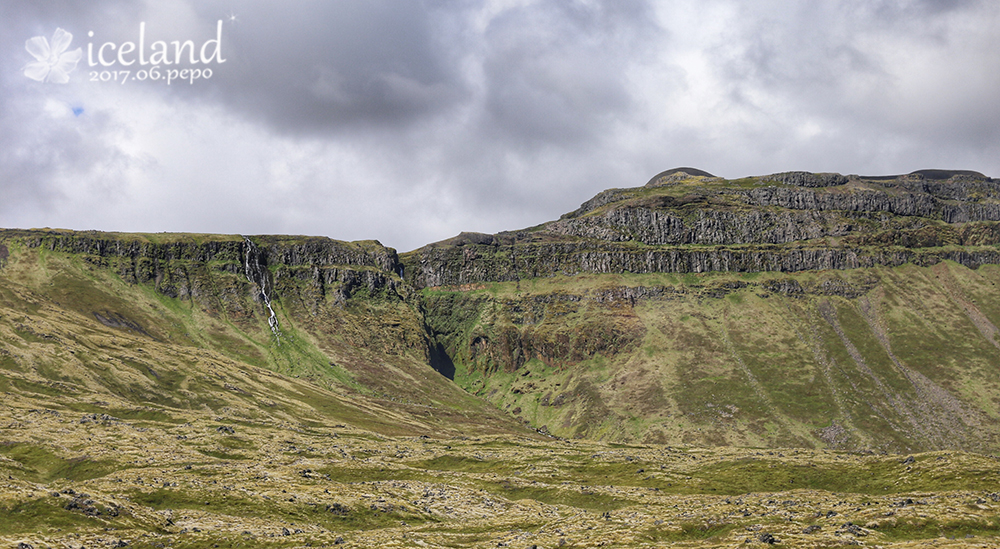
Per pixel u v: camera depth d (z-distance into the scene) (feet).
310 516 316.81
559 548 226.99
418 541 255.70
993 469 348.18
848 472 409.49
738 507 277.23
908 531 213.05
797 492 331.57
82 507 262.47
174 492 328.49
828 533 203.82
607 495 390.63
